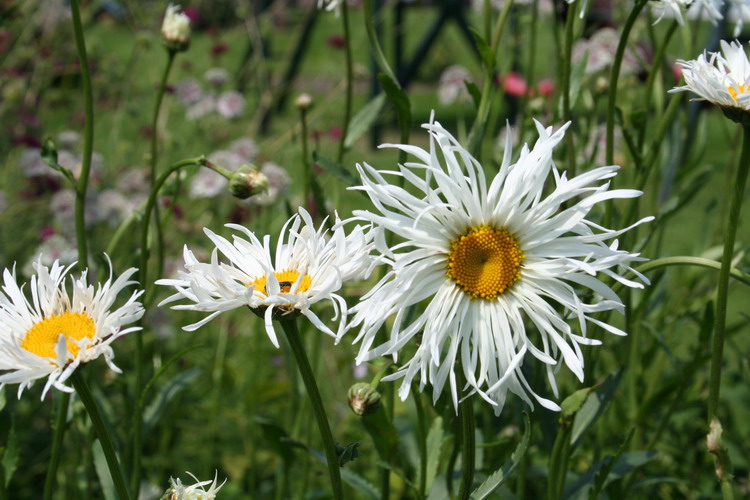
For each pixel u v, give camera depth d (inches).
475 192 25.7
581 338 25.5
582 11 29.8
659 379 38.5
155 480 43.1
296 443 31.5
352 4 45.9
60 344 24.8
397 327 25.5
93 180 53.4
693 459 38.6
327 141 73.3
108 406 33.8
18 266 51.4
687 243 70.9
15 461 30.0
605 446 37.3
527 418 26.0
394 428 30.1
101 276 31.7
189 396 48.1
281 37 125.1
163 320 46.8
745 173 26.7
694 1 29.8
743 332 53.8
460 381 26.3
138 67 71.8
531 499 36.3
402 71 104.5
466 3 106.0
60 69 61.6
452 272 25.7
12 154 58.4
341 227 25.4
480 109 30.7
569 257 25.7
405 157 30.8
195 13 71.9
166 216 33.8
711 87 26.2
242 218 49.1
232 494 43.7
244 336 53.3
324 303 34.8
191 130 78.6
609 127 30.3
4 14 46.1
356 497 40.0
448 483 30.2
